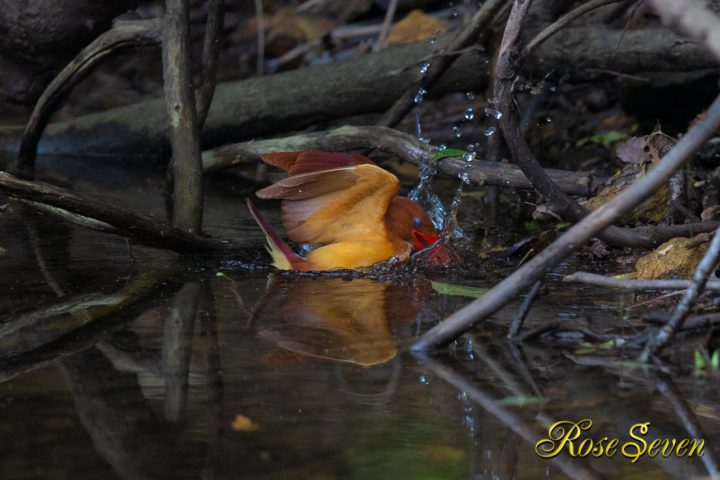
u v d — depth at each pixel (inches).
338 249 335.6
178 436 192.9
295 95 548.1
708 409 208.2
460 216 427.8
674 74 531.8
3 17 422.3
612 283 243.3
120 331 263.7
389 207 341.4
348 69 543.5
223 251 366.0
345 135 432.5
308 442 191.0
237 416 203.2
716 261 234.1
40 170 538.9
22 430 195.0
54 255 352.8
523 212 420.2
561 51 494.9
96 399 212.4
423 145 402.0
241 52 840.9
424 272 337.1
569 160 531.2
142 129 581.0
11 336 259.0
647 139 358.9
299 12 845.8
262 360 239.0
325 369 231.8
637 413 206.5
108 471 176.7
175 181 378.6
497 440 194.1
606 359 239.6
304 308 288.4
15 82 457.1
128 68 795.4
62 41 431.2
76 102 700.0
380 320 275.0
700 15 177.8
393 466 180.5
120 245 371.6
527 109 560.4
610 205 216.5
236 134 559.5
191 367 233.3
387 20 732.7
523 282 230.4
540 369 232.5
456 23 732.0
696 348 245.4
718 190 382.3
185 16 411.8
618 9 523.5
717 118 208.1
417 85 470.3
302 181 319.9
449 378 226.2
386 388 220.2
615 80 597.9
